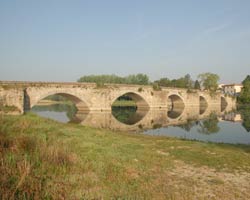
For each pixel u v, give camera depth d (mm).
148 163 15367
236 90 180000
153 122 54031
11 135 16312
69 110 83812
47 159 12242
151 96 86938
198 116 68500
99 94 70562
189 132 39188
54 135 20781
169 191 11039
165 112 79938
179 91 99938
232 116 68125
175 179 12914
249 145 26594
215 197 10773
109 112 70750
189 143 24453
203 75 134875
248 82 132750
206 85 134375
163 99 91188
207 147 22812
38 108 94875
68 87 63312
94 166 12836
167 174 13688
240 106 119438
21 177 9109
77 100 68812
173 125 48875
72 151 14992
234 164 16625
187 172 14383
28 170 10016
